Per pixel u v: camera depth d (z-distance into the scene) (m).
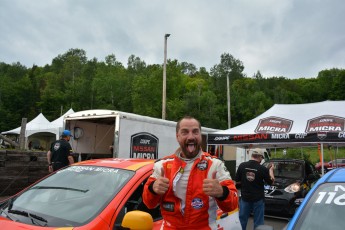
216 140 10.23
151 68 87.69
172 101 63.31
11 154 9.86
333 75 105.06
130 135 9.29
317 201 2.96
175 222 2.38
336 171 3.49
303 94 102.19
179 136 2.44
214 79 100.12
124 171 3.62
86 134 10.90
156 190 2.27
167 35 23.77
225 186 2.26
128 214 2.59
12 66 118.00
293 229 2.77
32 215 3.05
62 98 83.88
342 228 2.67
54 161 8.27
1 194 9.47
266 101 81.06
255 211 6.28
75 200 3.28
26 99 81.62
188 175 2.39
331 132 8.46
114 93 82.06
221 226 3.85
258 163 6.33
